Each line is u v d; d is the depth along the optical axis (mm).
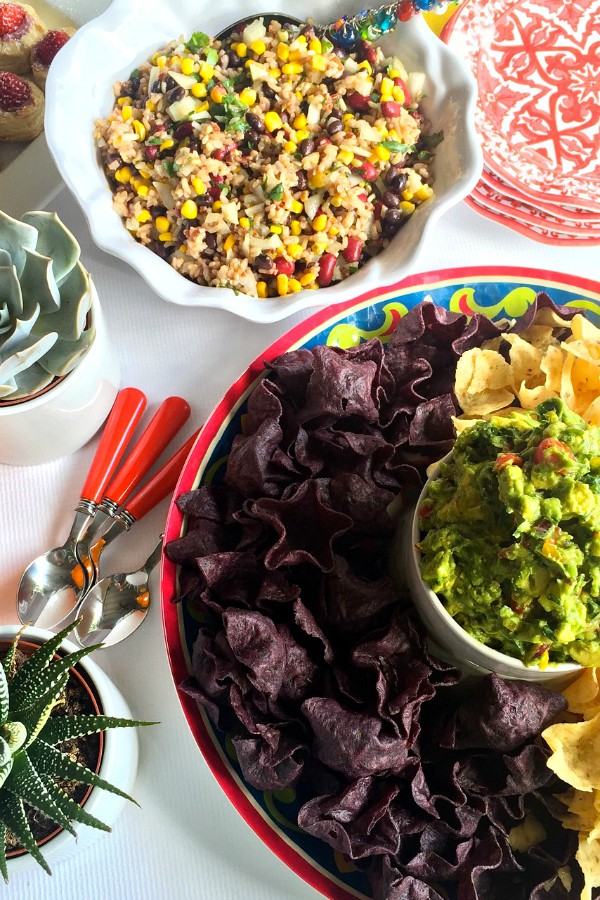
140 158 946
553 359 816
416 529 686
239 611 684
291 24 1016
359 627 706
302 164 934
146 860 766
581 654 634
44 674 618
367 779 660
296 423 786
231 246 922
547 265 1000
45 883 756
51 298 727
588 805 670
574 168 994
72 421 829
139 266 877
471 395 818
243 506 765
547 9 1047
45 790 587
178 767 794
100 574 857
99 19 948
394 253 936
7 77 1043
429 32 966
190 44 991
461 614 652
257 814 720
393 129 961
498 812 690
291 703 700
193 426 923
